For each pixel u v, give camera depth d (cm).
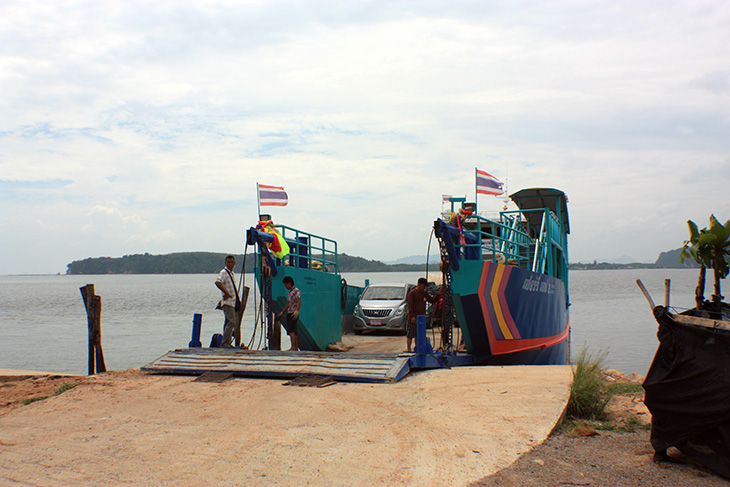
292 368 1011
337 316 1634
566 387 804
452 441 609
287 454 581
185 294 10150
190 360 1112
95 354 1303
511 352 1327
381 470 530
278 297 1303
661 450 531
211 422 714
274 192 1480
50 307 6762
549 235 1731
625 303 6819
